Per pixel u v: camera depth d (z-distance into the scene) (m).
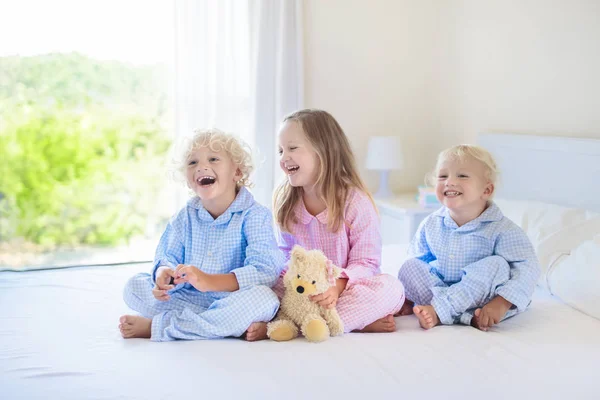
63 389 1.15
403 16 3.22
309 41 3.08
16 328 1.50
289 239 1.89
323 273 1.51
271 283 1.61
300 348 1.39
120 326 1.46
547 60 2.46
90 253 4.71
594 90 2.24
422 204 2.84
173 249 1.71
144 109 5.10
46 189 4.86
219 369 1.25
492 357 1.35
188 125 2.98
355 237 1.81
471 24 2.95
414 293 1.78
